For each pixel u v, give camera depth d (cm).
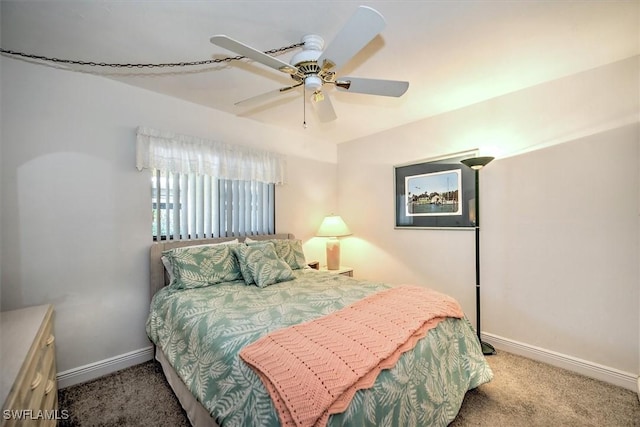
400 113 294
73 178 204
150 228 238
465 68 206
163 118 246
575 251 216
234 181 292
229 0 138
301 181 359
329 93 248
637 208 193
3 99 181
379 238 352
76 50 180
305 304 175
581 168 213
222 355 127
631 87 194
